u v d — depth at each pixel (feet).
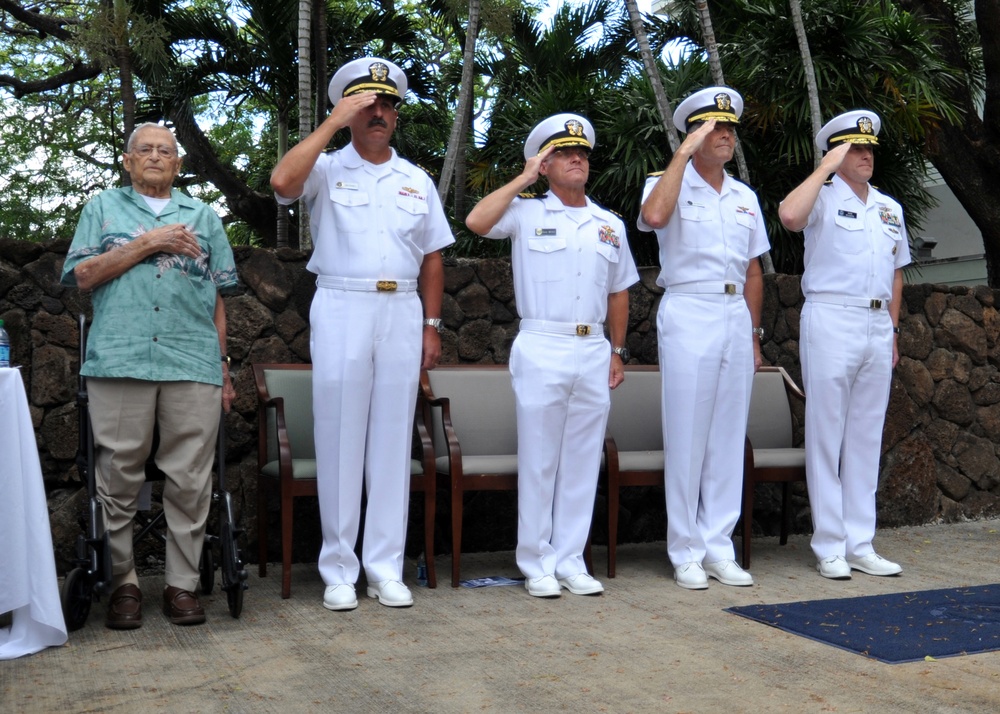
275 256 14.85
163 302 10.96
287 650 10.03
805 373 14.11
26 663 9.61
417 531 15.21
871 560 13.98
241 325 14.62
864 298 13.87
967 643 10.12
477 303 15.87
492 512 15.60
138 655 9.85
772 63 23.18
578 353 12.67
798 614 11.39
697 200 13.35
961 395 18.49
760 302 14.23
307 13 17.57
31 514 10.12
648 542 16.42
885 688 8.83
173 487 11.11
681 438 13.29
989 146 24.32
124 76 25.44
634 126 23.58
